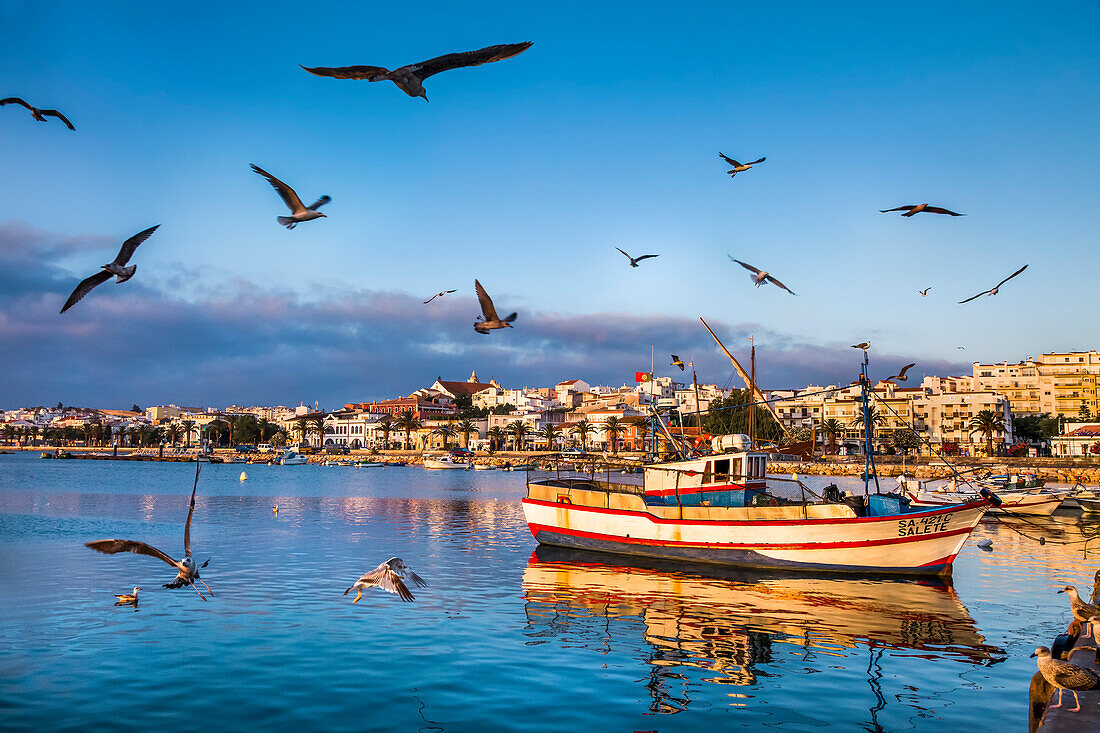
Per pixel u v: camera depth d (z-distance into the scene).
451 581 30.86
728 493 37.84
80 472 140.62
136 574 30.67
